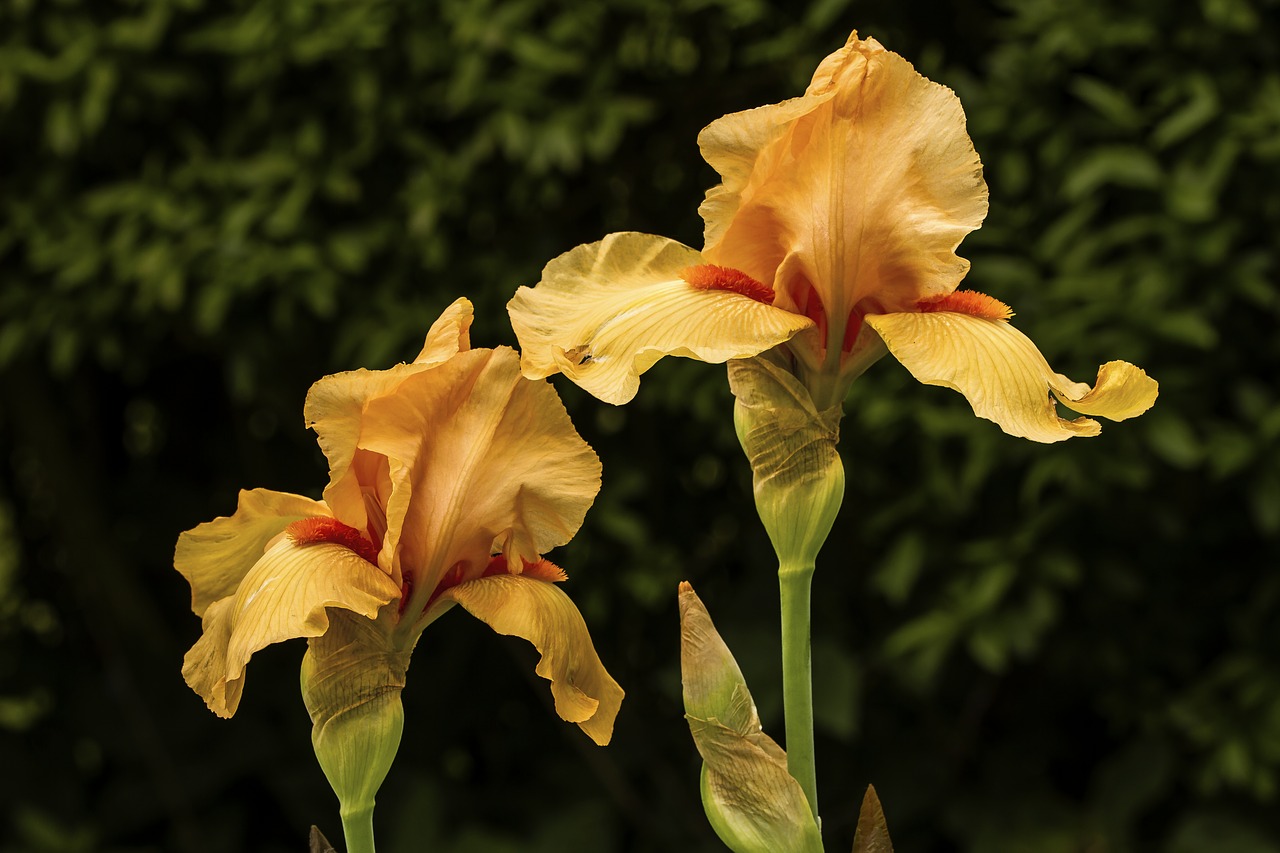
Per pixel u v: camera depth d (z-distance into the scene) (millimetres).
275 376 1480
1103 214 1368
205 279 1404
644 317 787
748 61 1369
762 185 796
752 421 803
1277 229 1302
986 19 1420
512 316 805
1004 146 1326
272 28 1343
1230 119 1278
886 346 804
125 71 1397
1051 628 1433
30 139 1453
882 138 791
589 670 796
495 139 1392
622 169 1488
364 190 1423
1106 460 1264
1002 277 1269
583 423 1461
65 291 1445
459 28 1312
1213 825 1399
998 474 1368
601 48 1384
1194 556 1423
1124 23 1275
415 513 785
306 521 788
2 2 1389
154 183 1391
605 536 1469
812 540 802
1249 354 1373
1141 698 1445
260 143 1422
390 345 1343
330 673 782
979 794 1485
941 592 1402
